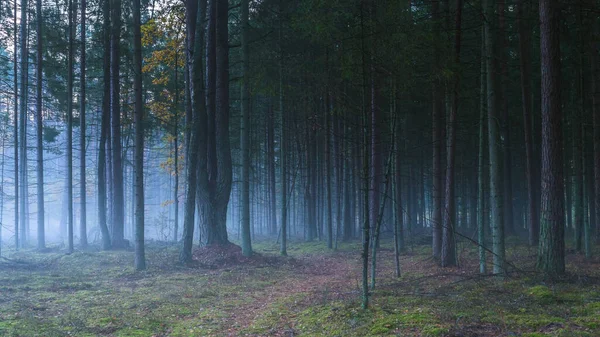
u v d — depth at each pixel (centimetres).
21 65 2805
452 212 1487
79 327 822
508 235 2297
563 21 1864
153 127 3030
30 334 759
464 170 3175
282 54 1795
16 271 1619
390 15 954
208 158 2012
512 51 2598
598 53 1791
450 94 1418
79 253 2025
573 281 1018
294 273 1634
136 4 1566
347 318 816
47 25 2575
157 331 827
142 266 1616
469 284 1099
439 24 1266
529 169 2012
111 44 2459
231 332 817
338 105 1343
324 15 964
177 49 2702
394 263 1788
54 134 2941
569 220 2855
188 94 2195
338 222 2877
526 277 1091
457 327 692
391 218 3328
